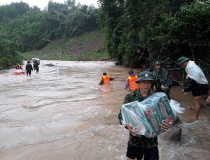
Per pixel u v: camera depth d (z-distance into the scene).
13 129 6.25
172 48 12.32
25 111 8.09
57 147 5.04
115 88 12.30
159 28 12.28
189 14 9.92
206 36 10.37
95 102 9.17
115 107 8.34
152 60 14.26
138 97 3.24
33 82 15.73
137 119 3.03
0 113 7.87
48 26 101.69
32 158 4.57
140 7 14.59
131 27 16.22
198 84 6.22
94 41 80.69
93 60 54.06
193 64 6.25
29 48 99.38
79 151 4.81
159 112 3.04
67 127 6.35
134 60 25.75
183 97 9.75
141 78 3.16
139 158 3.47
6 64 31.53
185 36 10.65
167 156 4.47
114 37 30.70
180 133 5.25
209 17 9.72
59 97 10.34
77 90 12.05
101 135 5.65
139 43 18.86
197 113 6.46
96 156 4.57
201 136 5.46
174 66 13.05
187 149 4.78
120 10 25.88
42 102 9.41
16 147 5.12
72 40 89.44
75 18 92.12
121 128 6.02
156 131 3.05
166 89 6.48
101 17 30.56
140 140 3.30
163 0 13.45
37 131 6.09
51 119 7.11
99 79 16.75
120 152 4.70
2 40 35.00
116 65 33.03
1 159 4.57
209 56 10.71
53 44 94.56
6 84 14.90
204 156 4.48
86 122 6.73
